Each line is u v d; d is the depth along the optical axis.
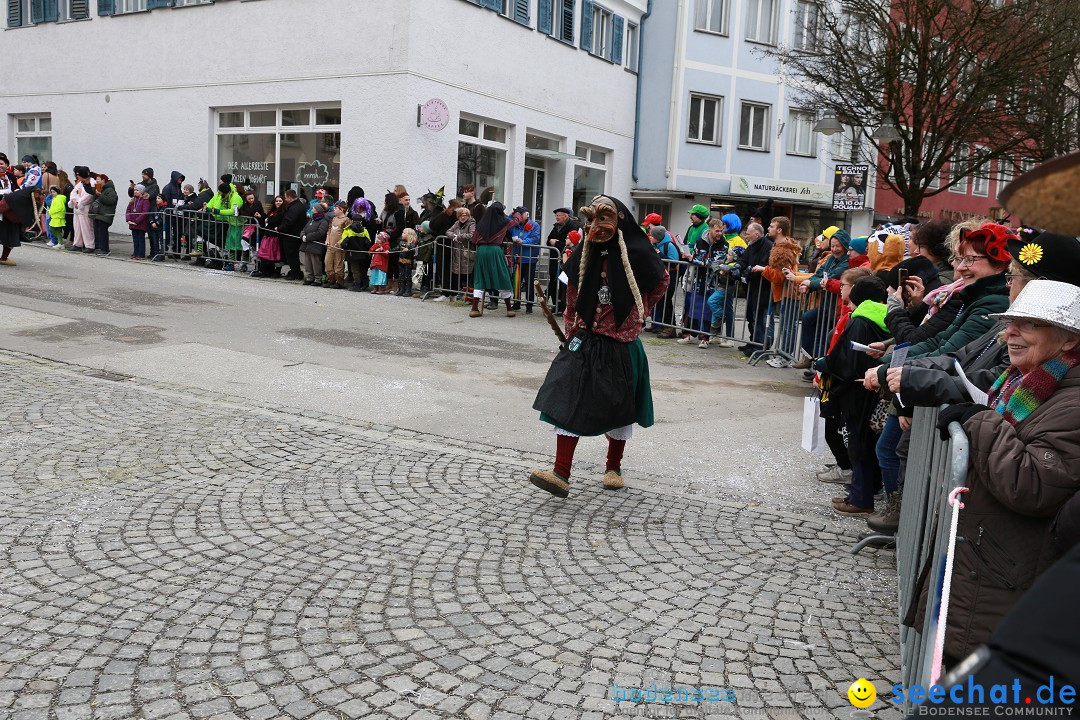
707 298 10.98
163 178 19.84
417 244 13.49
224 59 18.48
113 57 20.33
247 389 7.40
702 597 3.91
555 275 12.79
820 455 6.38
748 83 23.81
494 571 4.08
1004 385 2.76
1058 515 2.21
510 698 3.02
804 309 9.62
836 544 4.67
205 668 3.12
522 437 6.46
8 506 4.53
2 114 22.77
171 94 19.45
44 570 3.83
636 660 3.32
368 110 16.62
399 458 5.77
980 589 2.44
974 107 13.89
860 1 14.18
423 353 9.34
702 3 23.08
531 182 20.47
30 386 7.00
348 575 3.95
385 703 2.95
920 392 3.04
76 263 15.12
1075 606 0.97
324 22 17.03
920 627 2.80
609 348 5.04
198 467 5.34
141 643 3.27
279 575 3.92
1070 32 13.36
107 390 7.05
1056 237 2.47
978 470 2.41
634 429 6.86
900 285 5.13
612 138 22.70
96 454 5.45
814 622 3.71
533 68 19.38
